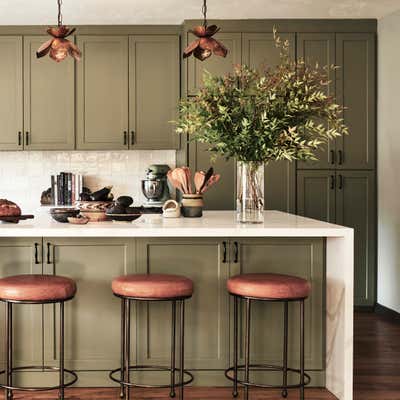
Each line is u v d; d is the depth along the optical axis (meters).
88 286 3.72
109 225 3.63
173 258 3.75
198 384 3.80
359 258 6.19
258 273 3.64
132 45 6.28
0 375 3.74
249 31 6.05
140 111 6.31
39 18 6.02
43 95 6.29
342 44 6.10
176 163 6.67
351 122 6.14
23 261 3.70
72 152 6.64
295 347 3.82
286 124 3.67
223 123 3.71
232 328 3.77
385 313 6.00
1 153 6.61
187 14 5.89
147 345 3.75
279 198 6.11
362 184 6.17
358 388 3.88
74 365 3.74
